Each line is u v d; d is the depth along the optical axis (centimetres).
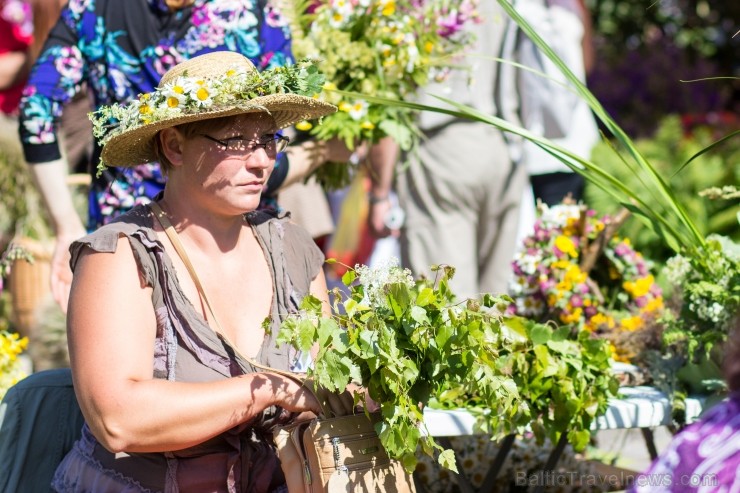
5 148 735
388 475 379
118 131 398
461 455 568
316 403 381
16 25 761
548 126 888
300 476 379
